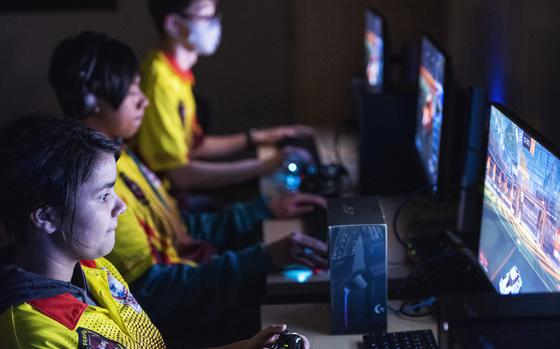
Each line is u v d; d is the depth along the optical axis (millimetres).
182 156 3143
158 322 2285
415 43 3248
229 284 2279
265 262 2295
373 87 3295
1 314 1408
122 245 2246
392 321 1978
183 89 3234
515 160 1682
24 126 1455
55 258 1492
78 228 1467
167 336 2441
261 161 3266
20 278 1437
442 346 1216
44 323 1414
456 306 1180
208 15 3182
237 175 3227
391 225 2584
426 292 2109
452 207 2701
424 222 2590
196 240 2799
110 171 1496
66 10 5234
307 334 1951
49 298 1451
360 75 3957
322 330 1967
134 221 2295
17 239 1480
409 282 2139
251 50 5227
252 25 5172
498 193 1815
